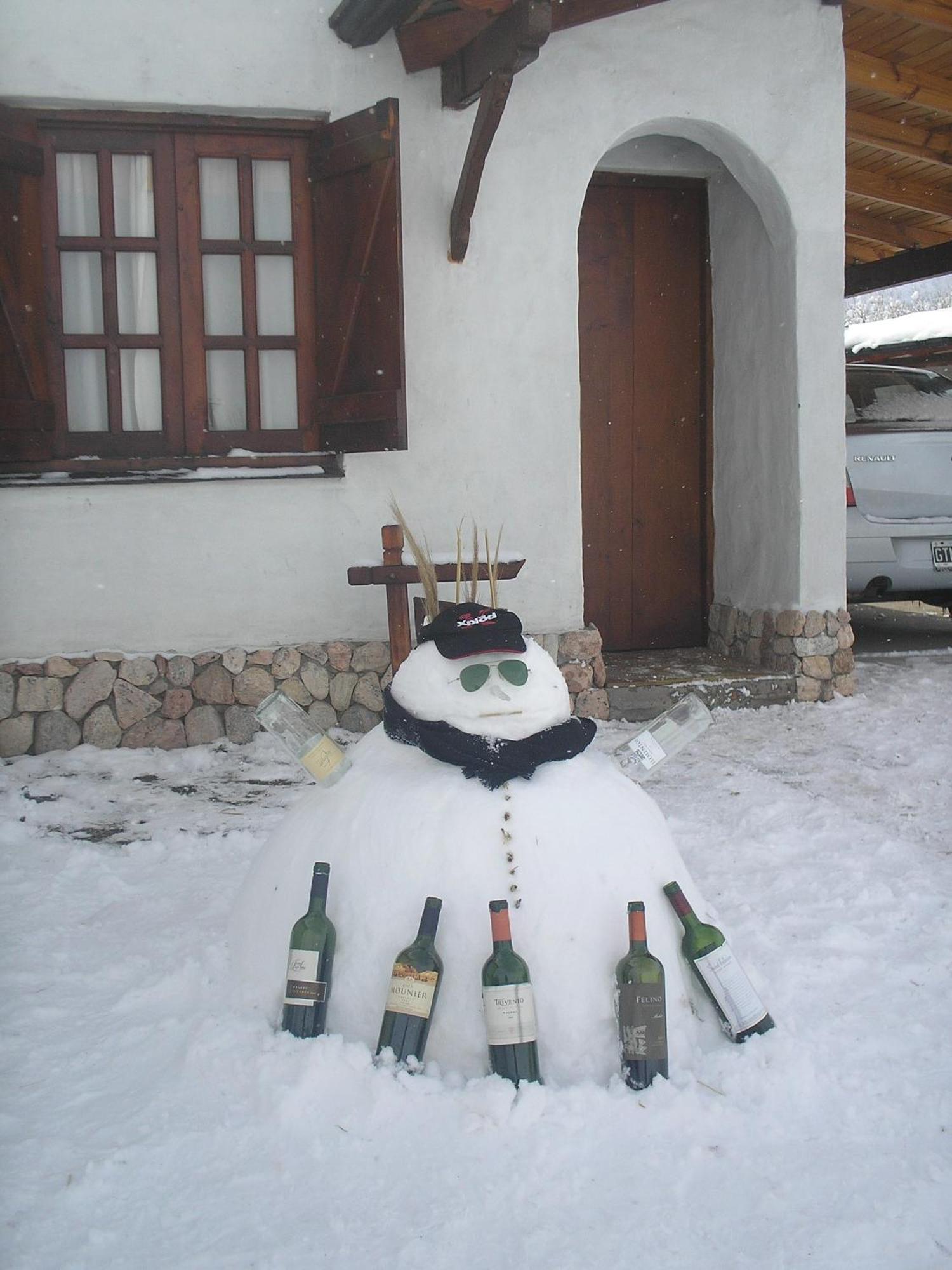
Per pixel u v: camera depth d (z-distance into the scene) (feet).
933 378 30.50
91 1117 8.45
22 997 10.27
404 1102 8.23
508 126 20.20
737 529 24.49
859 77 26.40
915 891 12.72
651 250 25.05
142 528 19.36
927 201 33.68
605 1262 6.92
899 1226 7.25
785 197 21.72
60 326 19.21
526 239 20.44
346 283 18.98
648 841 9.27
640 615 25.62
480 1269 6.88
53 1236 7.20
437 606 14.76
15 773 17.89
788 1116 8.44
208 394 19.83
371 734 10.34
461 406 20.39
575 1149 7.89
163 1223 7.30
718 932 9.25
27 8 18.26
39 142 18.92
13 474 18.88
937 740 19.54
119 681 19.20
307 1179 7.69
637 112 20.84
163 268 19.44
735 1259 6.97
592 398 24.86
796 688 22.15
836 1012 9.99
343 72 19.43
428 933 8.45
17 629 19.08
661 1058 8.43
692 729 10.28
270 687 19.72
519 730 9.13
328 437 19.66
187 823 15.44
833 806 15.88
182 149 19.33
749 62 21.27
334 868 9.20
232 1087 8.64
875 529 25.49
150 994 10.15
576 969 8.58
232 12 18.94
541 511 20.85
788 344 22.26
